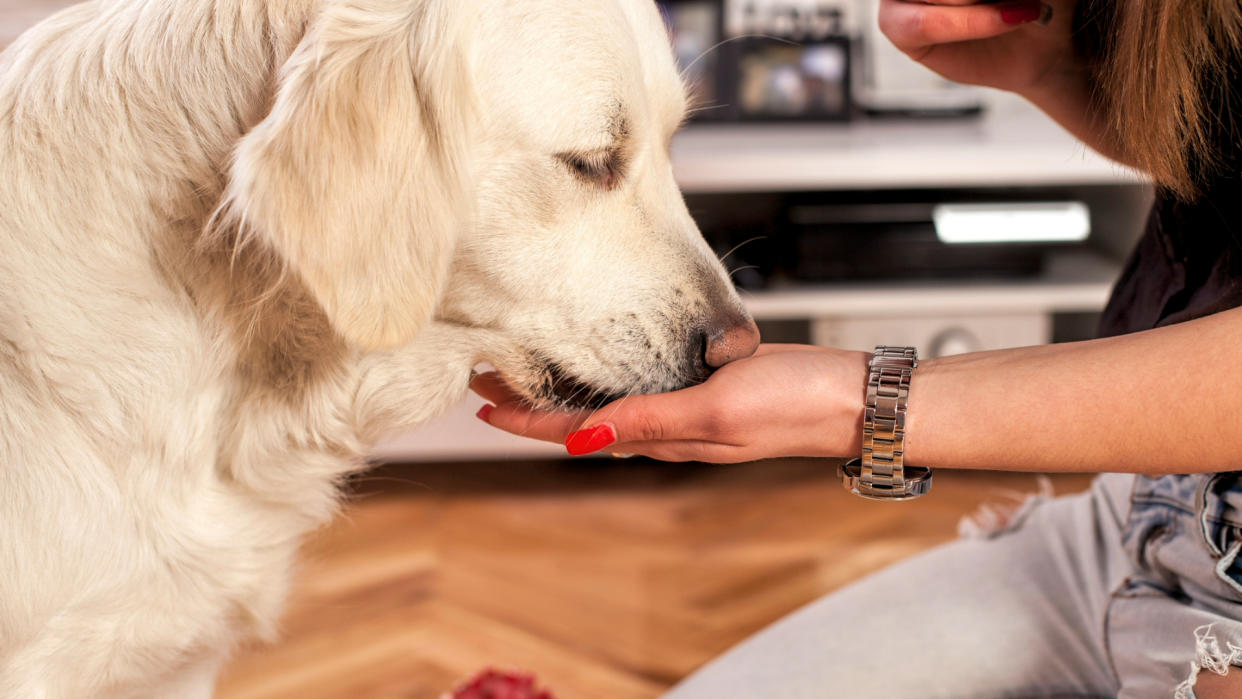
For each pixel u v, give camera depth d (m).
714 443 0.85
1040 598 1.00
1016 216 2.25
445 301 0.94
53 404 0.78
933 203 2.34
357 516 2.18
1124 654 0.88
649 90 0.96
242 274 0.85
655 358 0.95
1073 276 2.27
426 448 2.19
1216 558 0.80
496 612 1.85
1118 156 1.02
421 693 1.64
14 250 0.80
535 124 0.88
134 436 0.81
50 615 0.77
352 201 0.80
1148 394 0.75
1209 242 0.83
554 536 2.10
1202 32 0.75
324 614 1.85
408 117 0.83
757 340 0.99
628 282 0.94
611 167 0.93
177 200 0.84
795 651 1.01
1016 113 2.59
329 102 0.79
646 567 1.99
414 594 1.91
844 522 2.13
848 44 2.51
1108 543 0.98
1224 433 0.74
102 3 0.90
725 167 2.14
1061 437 0.77
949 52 1.05
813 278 2.25
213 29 0.86
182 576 0.84
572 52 0.88
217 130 0.85
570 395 0.96
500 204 0.90
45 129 0.83
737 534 2.10
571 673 1.68
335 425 0.92
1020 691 0.97
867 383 0.80
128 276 0.82
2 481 0.76
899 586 1.06
